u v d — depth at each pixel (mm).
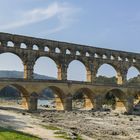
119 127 84875
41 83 126875
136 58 164125
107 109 148625
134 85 157750
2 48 121562
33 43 130125
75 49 142125
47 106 176000
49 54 134125
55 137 60188
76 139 60219
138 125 91562
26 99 124375
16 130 62969
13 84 119750
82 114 117250
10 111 105375
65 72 137750
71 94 135250
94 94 142875
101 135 68312
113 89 150250
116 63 155500
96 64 148125
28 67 127750
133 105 157500
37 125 75188
